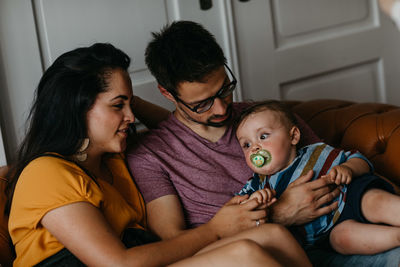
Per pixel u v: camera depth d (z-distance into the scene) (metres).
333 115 1.77
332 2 2.46
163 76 1.39
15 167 1.37
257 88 2.30
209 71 1.33
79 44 1.84
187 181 1.44
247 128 1.44
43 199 1.15
